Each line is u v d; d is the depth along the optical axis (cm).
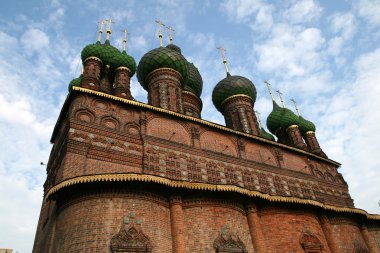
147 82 2819
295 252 1642
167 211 1460
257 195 1628
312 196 2486
